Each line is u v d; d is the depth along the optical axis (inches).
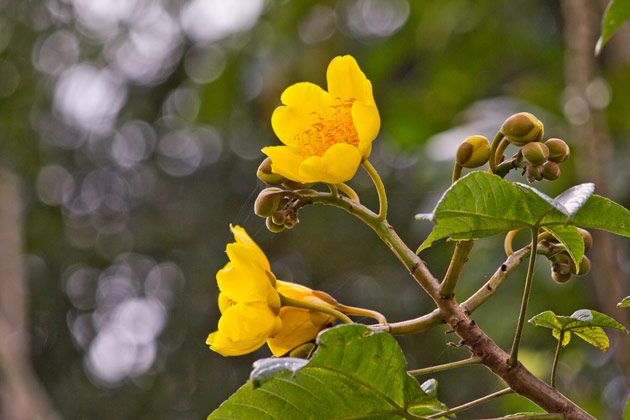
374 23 344.5
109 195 455.2
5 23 391.5
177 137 442.3
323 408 70.8
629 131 217.5
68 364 450.0
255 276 79.3
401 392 69.5
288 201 81.8
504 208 67.5
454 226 69.6
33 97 401.4
